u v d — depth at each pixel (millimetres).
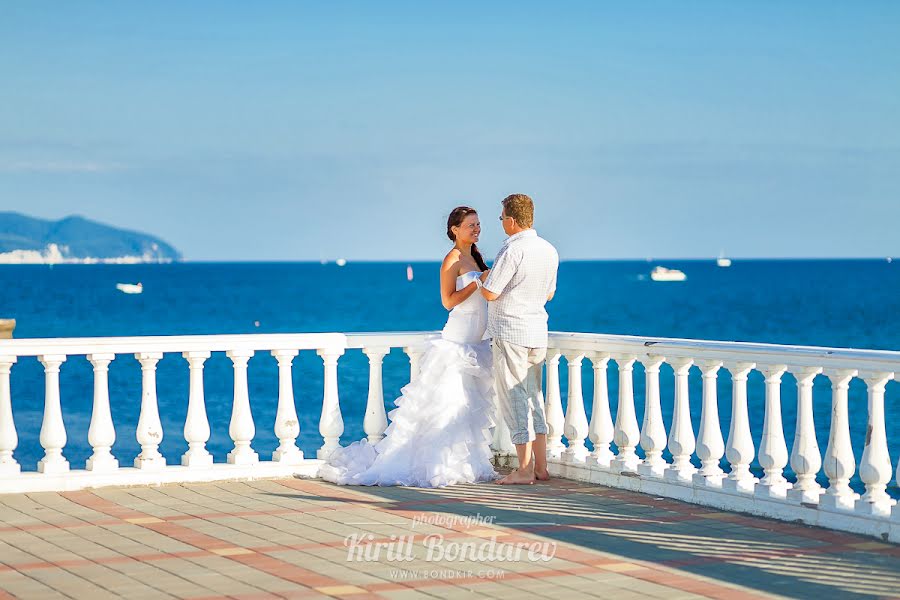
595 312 64938
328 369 9078
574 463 8820
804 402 7074
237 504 7691
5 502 7738
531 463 8703
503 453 9523
